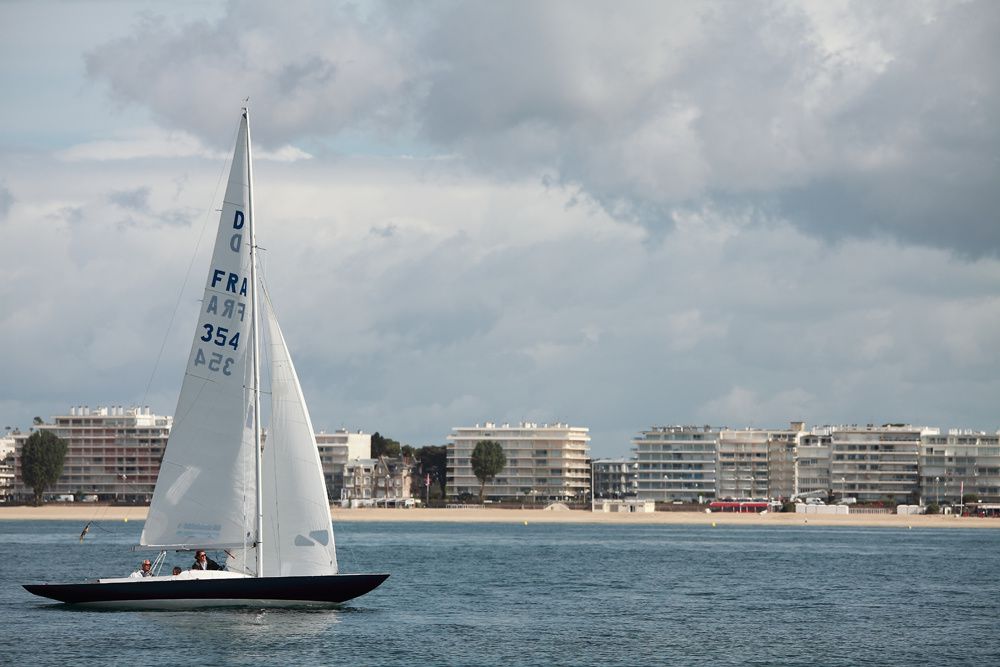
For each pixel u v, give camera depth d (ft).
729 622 486.38
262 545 415.85
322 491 420.36
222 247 410.72
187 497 412.98
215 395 411.54
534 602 556.92
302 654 375.66
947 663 388.16
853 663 386.73
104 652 372.17
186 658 365.61
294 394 421.18
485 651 395.55
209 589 415.85
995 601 584.40
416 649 392.88
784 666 379.55
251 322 412.36
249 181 411.95
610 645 415.44
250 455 411.54
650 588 645.92
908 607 553.23
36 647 378.73
